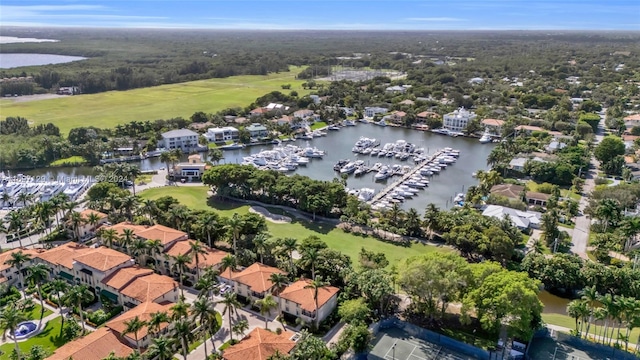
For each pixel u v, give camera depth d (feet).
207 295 360.89
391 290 360.89
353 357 324.19
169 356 287.48
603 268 412.98
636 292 394.52
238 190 635.66
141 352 321.93
